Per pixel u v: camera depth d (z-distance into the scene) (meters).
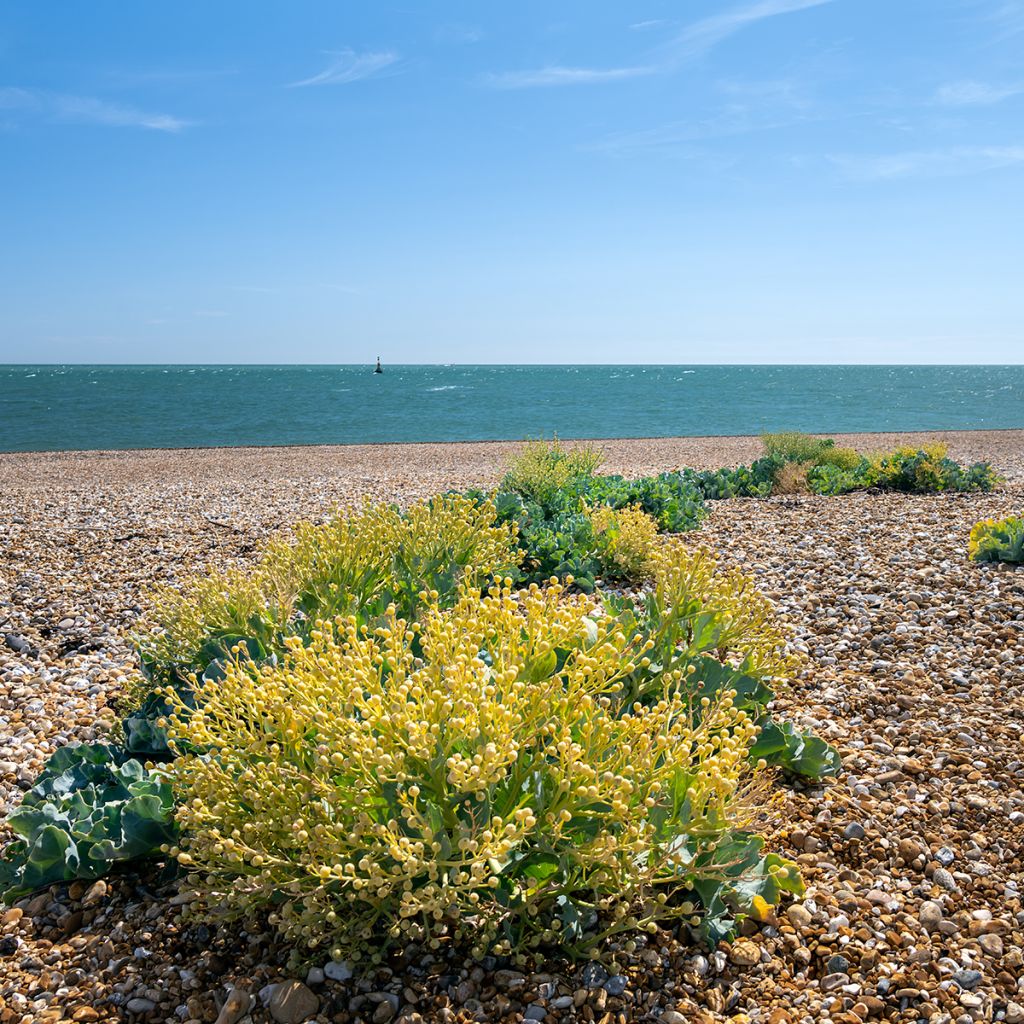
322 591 4.55
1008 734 4.08
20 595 7.25
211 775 2.62
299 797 2.53
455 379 144.25
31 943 2.79
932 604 6.12
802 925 2.77
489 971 2.52
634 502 9.95
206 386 101.88
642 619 4.06
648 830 2.53
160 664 4.38
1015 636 5.37
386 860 2.50
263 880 2.43
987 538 7.30
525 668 2.97
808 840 3.24
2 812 3.74
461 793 2.52
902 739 4.11
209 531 10.14
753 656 4.00
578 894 2.72
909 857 3.16
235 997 2.40
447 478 16.84
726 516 10.34
